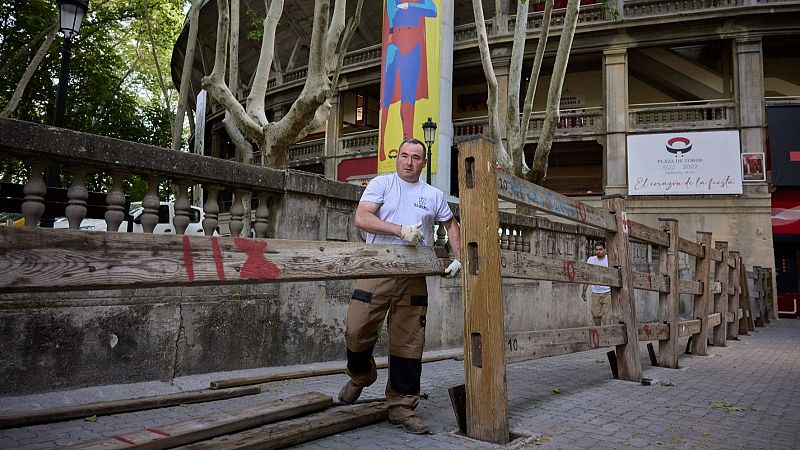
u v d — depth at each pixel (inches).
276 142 331.3
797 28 745.0
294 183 222.7
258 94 355.6
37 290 72.4
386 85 697.0
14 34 692.1
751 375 248.4
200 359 186.2
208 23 1047.6
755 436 144.1
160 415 146.2
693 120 784.3
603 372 242.7
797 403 189.0
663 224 272.7
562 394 190.1
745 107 752.3
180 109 564.1
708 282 320.2
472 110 1007.0
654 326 250.1
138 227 481.7
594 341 192.7
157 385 169.0
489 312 133.1
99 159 154.0
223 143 1289.4
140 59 1097.4
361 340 139.6
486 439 129.7
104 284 78.3
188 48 561.0
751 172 737.0
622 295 222.4
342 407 148.1
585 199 819.4
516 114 466.3
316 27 292.0
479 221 137.4
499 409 130.0
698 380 229.9
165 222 526.0
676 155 767.7
